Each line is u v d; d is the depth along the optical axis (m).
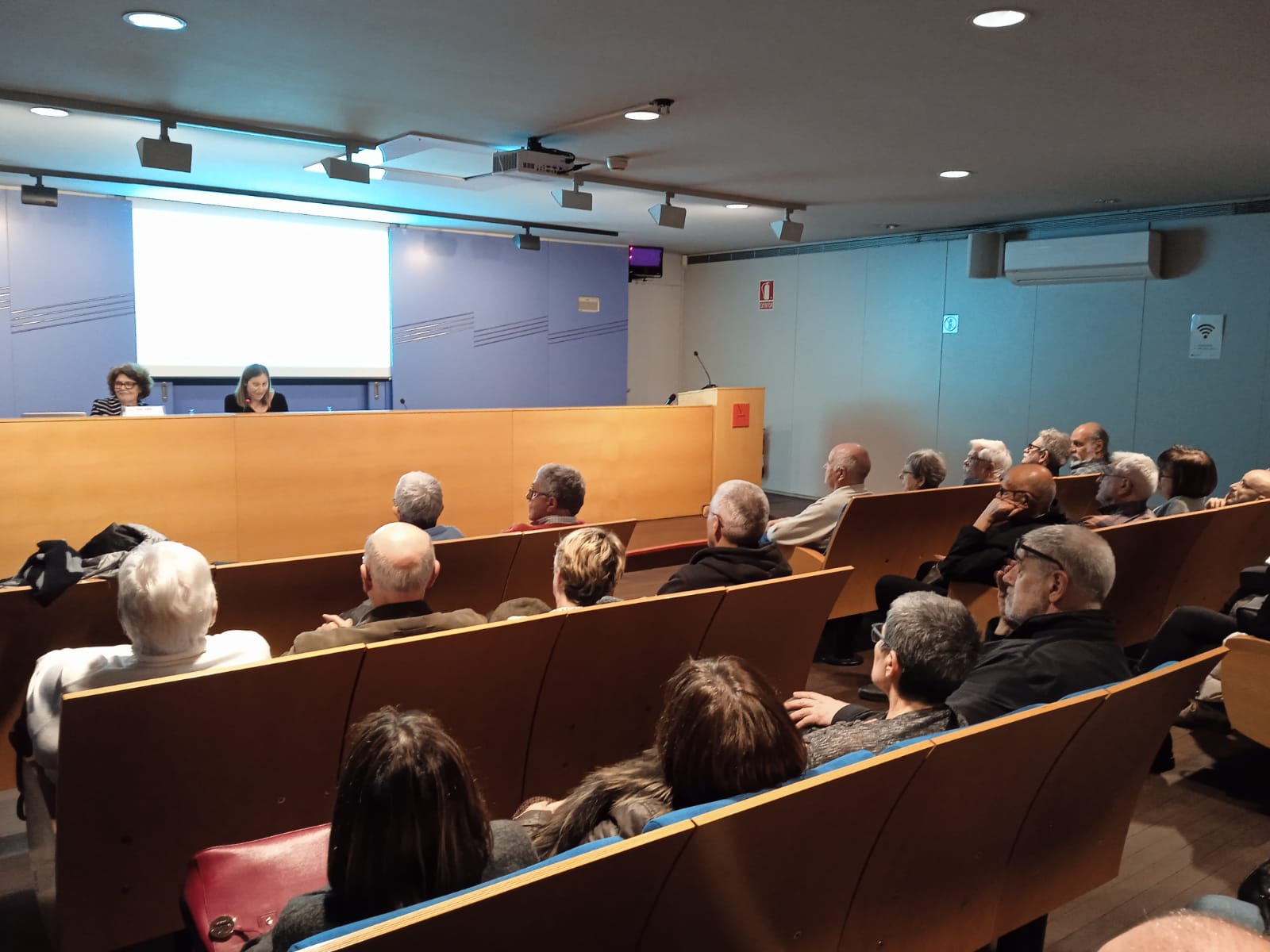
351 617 2.59
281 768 2.06
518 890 1.10
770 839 1.36
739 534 3.12
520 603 2.57
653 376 11.55
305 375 8.60
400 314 9.04
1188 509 4.29
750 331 10.97
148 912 1.99
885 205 7.47
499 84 4.19
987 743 1.63
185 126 5.00
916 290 9.20
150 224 7.68
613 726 2.64
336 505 5.91
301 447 5.73
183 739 1.89
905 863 1.66
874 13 3.19
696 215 8.12
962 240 8.76
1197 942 0.50
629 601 2.49
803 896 1.50
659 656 2.63
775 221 8.23
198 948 1.50
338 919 1.21
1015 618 2.48
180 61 3.90
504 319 9.72
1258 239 6.80
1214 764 3.47
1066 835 2.04
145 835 1.93
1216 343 7.09
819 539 4.52
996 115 4.59
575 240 10.02
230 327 8.16
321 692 2.02
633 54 3.71
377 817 1.20
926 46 3.54
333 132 5.27
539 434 6.79
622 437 7.26
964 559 3.83
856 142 5.25
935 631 1.98
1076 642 2.28
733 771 1.44
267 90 4.36
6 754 2.67
